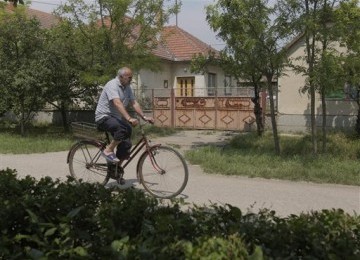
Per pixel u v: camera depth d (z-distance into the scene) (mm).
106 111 7477
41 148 12805
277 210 6629
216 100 20375
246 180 8781
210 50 13336
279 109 17406
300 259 2982
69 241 3055
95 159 7871
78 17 16953
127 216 3607
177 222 3277
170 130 19844
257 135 16062
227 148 13695
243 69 11992
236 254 2617
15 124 20484
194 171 9719
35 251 2920
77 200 4016
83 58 17234
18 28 15797
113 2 16484
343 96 16219
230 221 3391
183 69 28203
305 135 15453
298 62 14648
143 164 7492
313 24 10414
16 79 15250
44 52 15734
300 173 9070
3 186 4359
